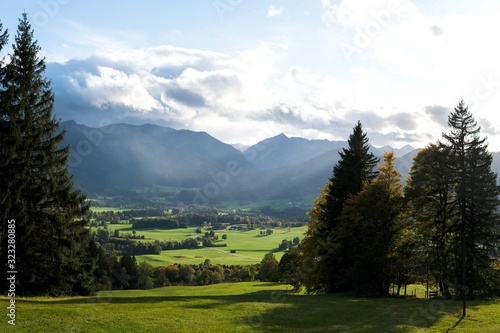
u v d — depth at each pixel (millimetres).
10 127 35156
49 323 23719
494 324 30094
